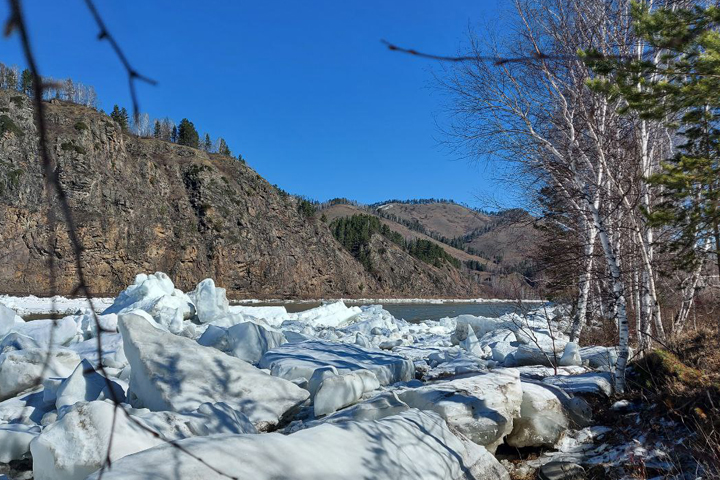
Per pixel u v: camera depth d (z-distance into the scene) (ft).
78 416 13.29
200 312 51.67
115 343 30.09
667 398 19.76
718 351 24.03
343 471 10.89
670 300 47.44
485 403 17.94
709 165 26.35
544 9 34.78
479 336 46.73
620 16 31.19
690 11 20.51
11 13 2.34
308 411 21.09
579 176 30.50
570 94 36.06
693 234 31.27
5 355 23.89
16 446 16.61
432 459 13.41
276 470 9.86
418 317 108.06
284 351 29.09
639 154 35.99
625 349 23.26
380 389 23.79
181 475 8.83
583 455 18.01
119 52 3.00
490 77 36.94
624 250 40.34
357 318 71.56
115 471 8.72
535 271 42.37
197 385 19.34
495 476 15.03
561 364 29.81
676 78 22.33
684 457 16.30
